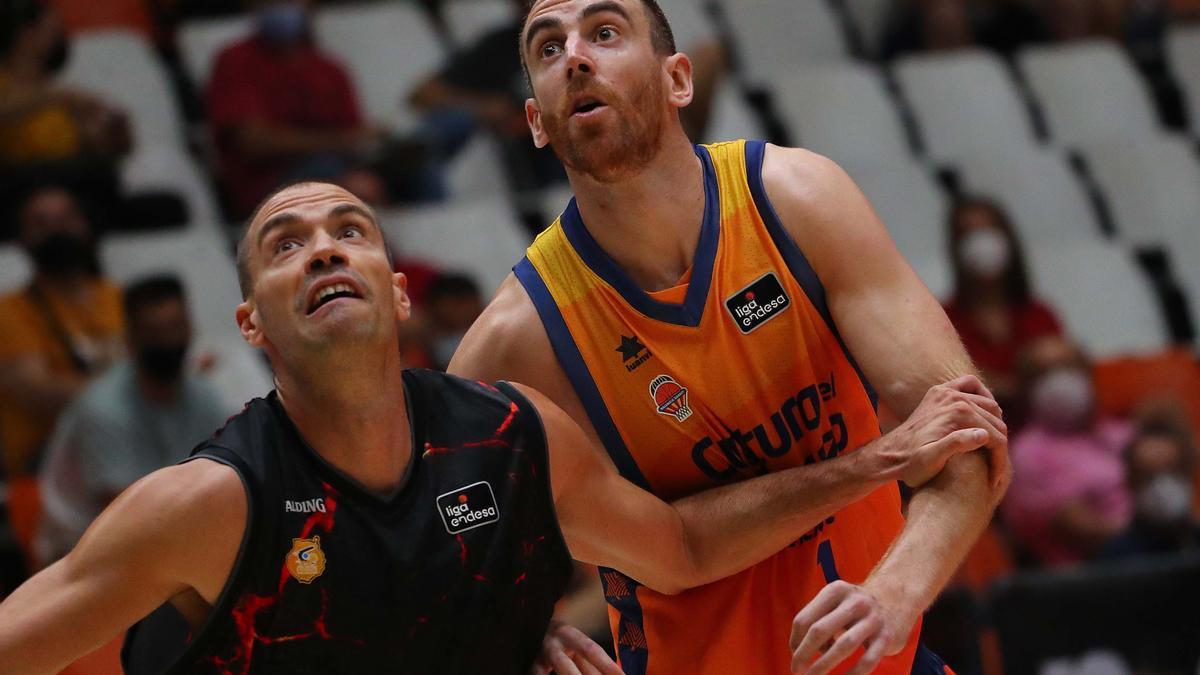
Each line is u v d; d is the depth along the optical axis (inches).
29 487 581.3
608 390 343.6
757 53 933.2
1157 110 944.9
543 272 346.9
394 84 849.5
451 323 631.8
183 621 281.4
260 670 276.8
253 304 291.9
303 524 277.0
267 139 741.3
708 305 335.9
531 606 296.2
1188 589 549.0
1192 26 1003.3
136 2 876.6
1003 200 846.5
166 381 566.9
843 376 345.7
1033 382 649.6
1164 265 840.3
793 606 348.8
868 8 963.3
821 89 876.6
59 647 264.5
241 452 277.6
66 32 809.5
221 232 738.8
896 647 282.5
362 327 279.0
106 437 560.7
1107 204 865.5
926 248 813.2
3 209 706.8
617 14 327.0
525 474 292.7
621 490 315.6
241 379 614.9
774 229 335.9
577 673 293.1
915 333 324.2
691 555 332.5
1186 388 701.9
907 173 834.2
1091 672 542.6
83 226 630.5
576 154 325.1
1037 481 633.0
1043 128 927.0
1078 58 947.3
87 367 617.9
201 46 848.9
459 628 284.8
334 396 279.9
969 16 965.2
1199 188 868.6
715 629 352.5
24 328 616.4
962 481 307.1
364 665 280.4
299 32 755.4
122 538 266.1
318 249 283.0
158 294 562.9
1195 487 661.9
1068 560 626.8
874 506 355.6
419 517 283.1
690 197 335.0
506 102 783.1
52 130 714.8
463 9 895.7
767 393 340.5
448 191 775.1
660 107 328.2
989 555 615.2
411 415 289.6
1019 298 701.9
